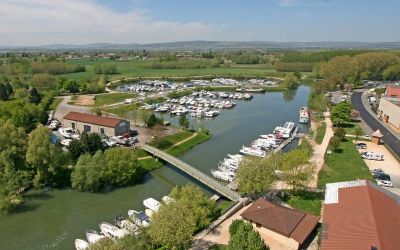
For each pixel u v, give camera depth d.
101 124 106.75
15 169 75.75
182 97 193.75
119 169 77.88
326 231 44.81
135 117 130.12
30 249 56.22
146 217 61.69
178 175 87.00
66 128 115.94
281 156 76.31
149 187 79.88
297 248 50.28
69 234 60.53
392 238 40.59
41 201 72.25
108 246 44.88
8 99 170.00
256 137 120.75
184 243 48.00
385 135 112.50
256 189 64.25
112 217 66.12
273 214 54.50
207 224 56.41
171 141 107.62
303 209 62.53
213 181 75.88
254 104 187.00
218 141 115.69
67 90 197.12
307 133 122.25
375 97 175.38
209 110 163.12
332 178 77.25
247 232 45.59
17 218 65.75
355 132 110.62
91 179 74.88
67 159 81.44
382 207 47.25
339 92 197.00
